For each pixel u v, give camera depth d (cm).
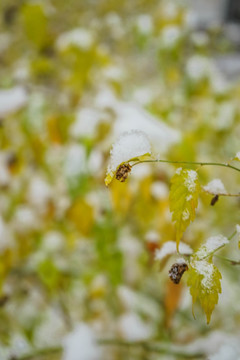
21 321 108
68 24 186
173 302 85
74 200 82
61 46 106
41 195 94
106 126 76
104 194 85
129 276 120
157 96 126
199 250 46
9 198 99
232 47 226
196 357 84
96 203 83
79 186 74
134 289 121
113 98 85
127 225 109
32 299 114
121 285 118
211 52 180
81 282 120
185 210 45
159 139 75
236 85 123
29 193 96
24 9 109
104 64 114
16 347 100
